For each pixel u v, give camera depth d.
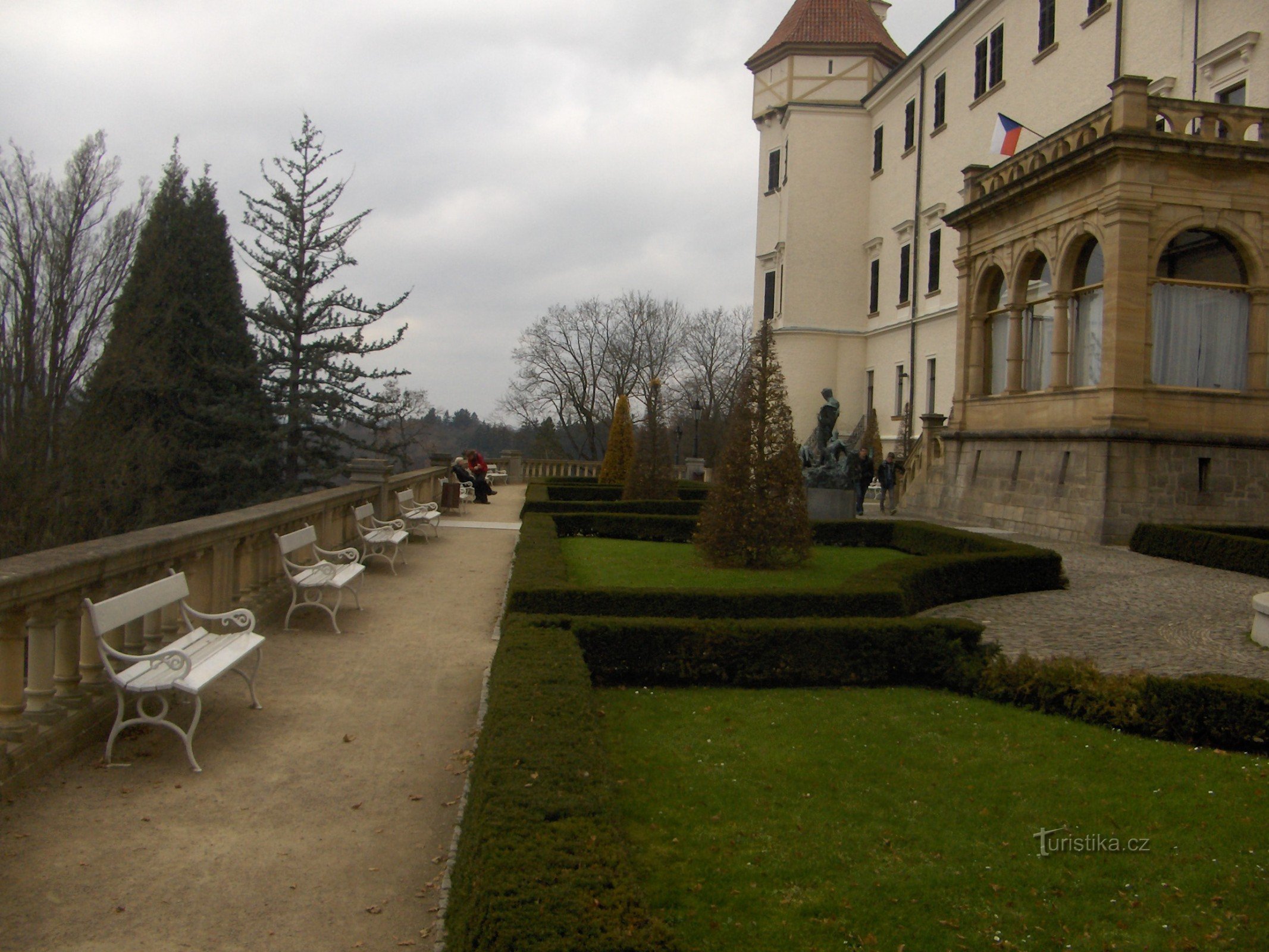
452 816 5.38
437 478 28.52
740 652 8.38
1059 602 12.41
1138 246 17.89
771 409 14.30
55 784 5.48
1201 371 18.55
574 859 3.67
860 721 7.19
